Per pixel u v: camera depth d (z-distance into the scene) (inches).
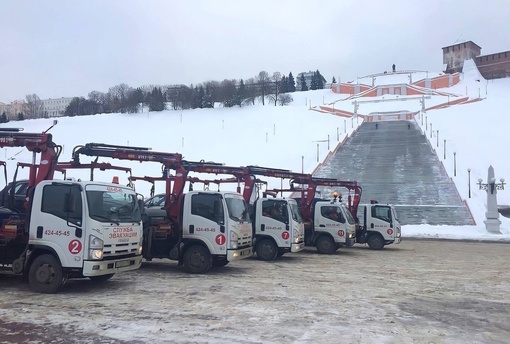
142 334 277.4
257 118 3075.8
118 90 4722.0
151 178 599.5
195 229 520.4
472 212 1254.9
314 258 711.7
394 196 1413.6
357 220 923.4
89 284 440.1
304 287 443.8
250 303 366.0
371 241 885.2
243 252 534.0
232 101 3809.1
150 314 325.1
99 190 398.6
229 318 317.7
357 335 284.0
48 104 6171.3
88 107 4372.5
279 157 1999.3
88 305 349.4
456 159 1756.9
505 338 287.0
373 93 4028.1
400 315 339.0
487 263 662.5
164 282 458.0
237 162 1974.7
